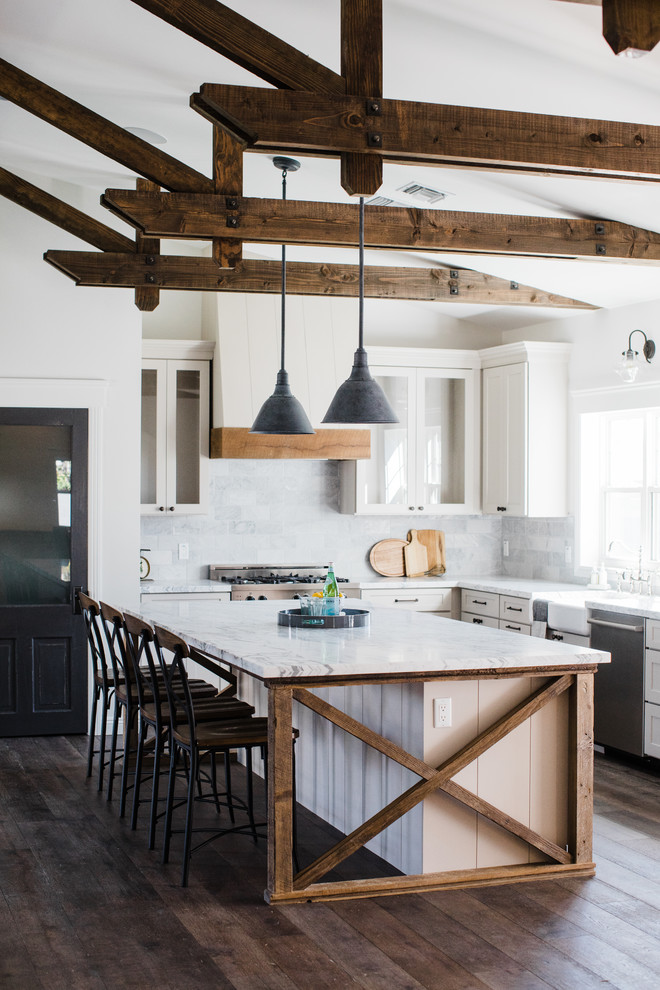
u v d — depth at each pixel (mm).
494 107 4344
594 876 3982
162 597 6836
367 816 4254
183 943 3352
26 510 6484
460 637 4348
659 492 6582
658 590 6387
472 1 3496
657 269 5926
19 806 4910
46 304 6512
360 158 3592
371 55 3518
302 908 3646
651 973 3146
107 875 3988
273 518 7770
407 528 8102
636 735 5617
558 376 7363
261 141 3424
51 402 6492
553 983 3070
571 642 6223
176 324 7605
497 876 3891
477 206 5625
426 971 3146
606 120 3914
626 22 2881
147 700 4785
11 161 6340
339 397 4336
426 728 3812
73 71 4910
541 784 4023
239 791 5262
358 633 4457
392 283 6324
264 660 3703
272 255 7363
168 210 4652
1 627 6402
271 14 3971
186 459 7312
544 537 7695
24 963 3209
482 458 7871
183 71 4621
